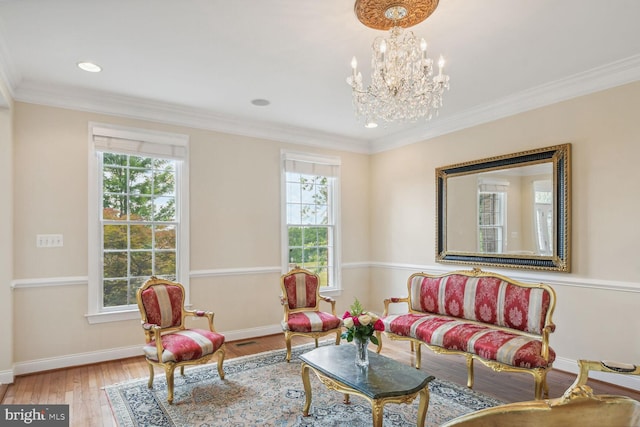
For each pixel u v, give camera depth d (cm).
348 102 392
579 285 330
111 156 383
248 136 462
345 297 536
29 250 336
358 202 554
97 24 243
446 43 270
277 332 474
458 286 358
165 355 276
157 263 403
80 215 360
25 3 218
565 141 342
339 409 266
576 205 334
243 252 453
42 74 319
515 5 223
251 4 222
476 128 419
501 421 116
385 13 228
